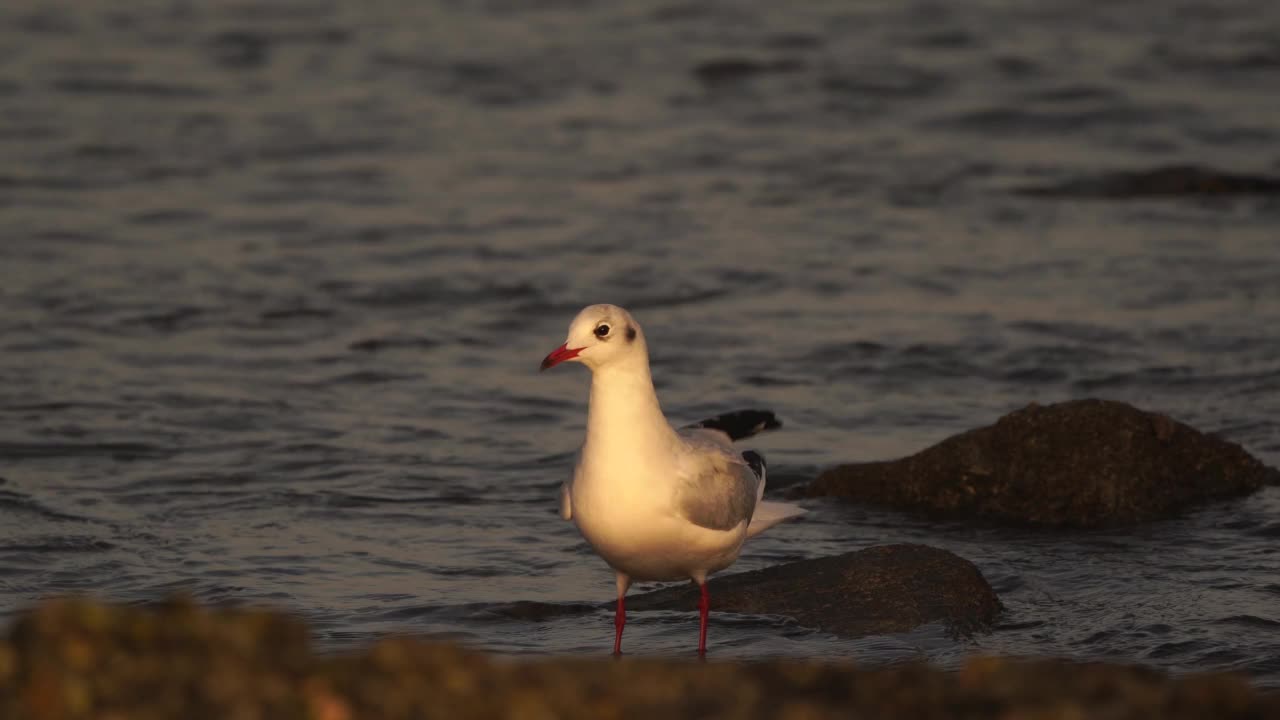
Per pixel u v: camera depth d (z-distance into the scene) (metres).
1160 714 6.43
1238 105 30.70
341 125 29.62
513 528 12.65
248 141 28.31
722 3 40.72
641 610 10.92
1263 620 10.47
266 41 36.59
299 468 13.98
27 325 18.17
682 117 30.48
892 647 10.13
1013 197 24.86
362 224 23.28
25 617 6.26
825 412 15.74
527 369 17.25
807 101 31.70
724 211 24.14
